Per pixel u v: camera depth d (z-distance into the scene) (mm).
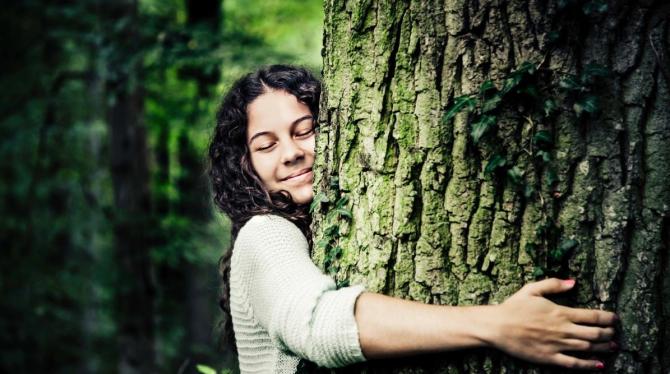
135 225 5953
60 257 7672
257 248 1816
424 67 1607
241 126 2113
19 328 6883
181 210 6777
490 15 1551
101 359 7203
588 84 1499
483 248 1564
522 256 1541
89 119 7254
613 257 1512
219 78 5426
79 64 6977
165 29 5305
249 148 2111
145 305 6059
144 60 5336
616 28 1522
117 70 5238
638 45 1521
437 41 1595
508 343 1491
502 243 1552
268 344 1885
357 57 1703
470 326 1505
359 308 1570
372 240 1670
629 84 1521
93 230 7715
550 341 1490
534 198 1532
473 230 1570
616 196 1511
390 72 1652
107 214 6305
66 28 5891
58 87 6449
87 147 7773
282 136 2025
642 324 1508
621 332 1518
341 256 1727
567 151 1523
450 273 1590
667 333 1519
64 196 7918
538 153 1522
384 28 1652
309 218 2049
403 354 1540
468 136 1567
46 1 6328
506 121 1542
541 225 1527
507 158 1541
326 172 1800
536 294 1505
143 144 6035
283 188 2047
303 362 1803
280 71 2084
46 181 7410
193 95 6035
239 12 7469
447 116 1569
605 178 1516
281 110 2021
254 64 4949
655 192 1508
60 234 7676
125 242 5988
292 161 2018
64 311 7109
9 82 6617
